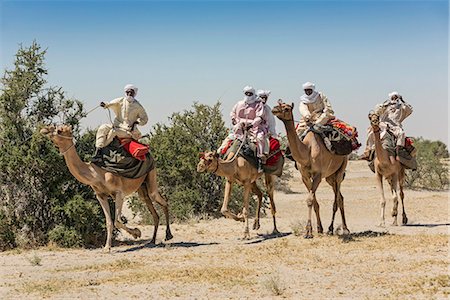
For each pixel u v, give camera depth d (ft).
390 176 60.44
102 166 48.67
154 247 51.34
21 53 57.11
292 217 75.72
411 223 63.41
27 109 56.75
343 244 48.03
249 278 37.65
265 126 55.11
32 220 53.16
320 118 51.83
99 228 53.83
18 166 52.75
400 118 60.80
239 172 53.16
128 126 49.75
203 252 47.57
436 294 32.91
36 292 35.29
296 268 40.14
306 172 51.67
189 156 74.64
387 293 33.45
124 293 34.65
